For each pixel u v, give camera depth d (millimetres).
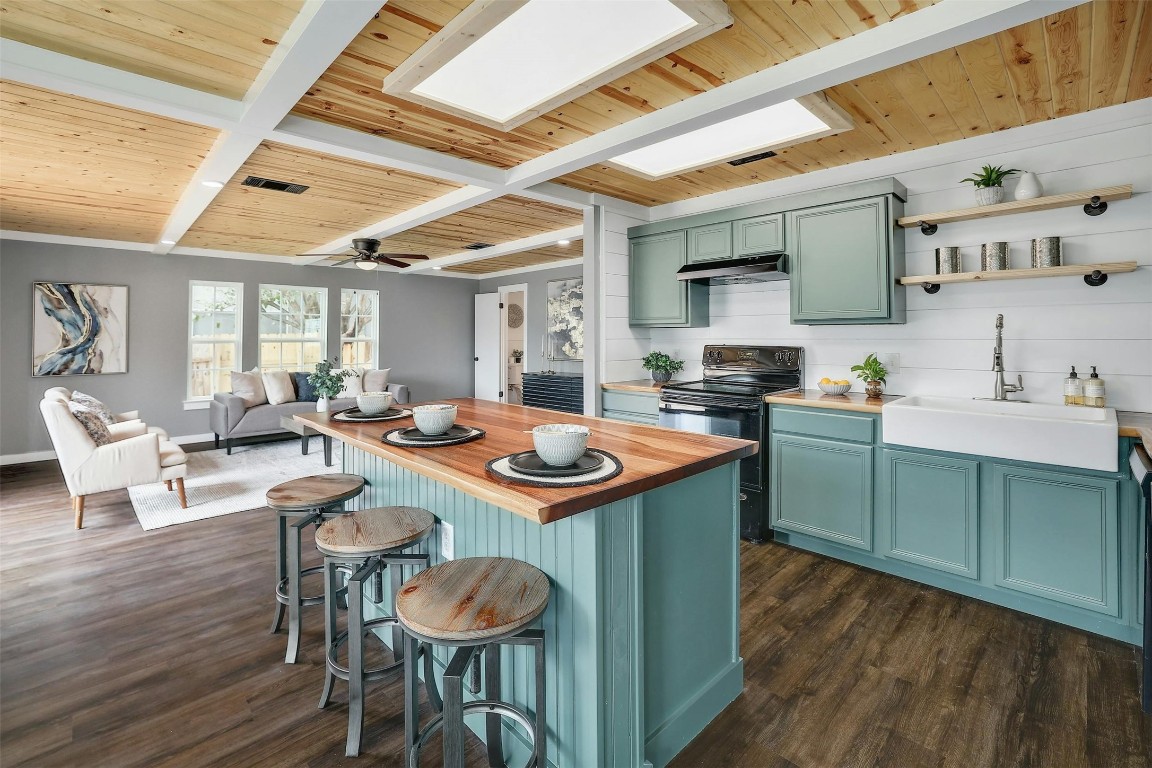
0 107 2514
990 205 2699
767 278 3625
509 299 8469
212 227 5078
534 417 2330
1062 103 2498
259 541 3340
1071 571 2240
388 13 1821
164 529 3547
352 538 1645
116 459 3639
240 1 1768
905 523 2688
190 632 2295
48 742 1649
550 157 3129
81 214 4539
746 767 1561
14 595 2621
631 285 4305
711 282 3922
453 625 1167
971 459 2473
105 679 1968
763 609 2459
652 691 1537
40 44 1999
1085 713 1762
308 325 7219
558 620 1426
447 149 3062
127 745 1642
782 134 2738
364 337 7684
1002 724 1717
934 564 2602
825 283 3213
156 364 6059
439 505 1918
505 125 2523
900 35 1843
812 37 1955
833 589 2654
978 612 2416
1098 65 2156
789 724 1729
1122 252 2504
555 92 2240
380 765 1580
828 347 3521
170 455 3934
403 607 1244
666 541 1566
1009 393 2799
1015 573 2379
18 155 3133
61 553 3141
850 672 1993
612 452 1586
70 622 2367
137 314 5930
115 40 1987
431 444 1697
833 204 3170
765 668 2020
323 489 2105
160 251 5887
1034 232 2727
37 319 5398
